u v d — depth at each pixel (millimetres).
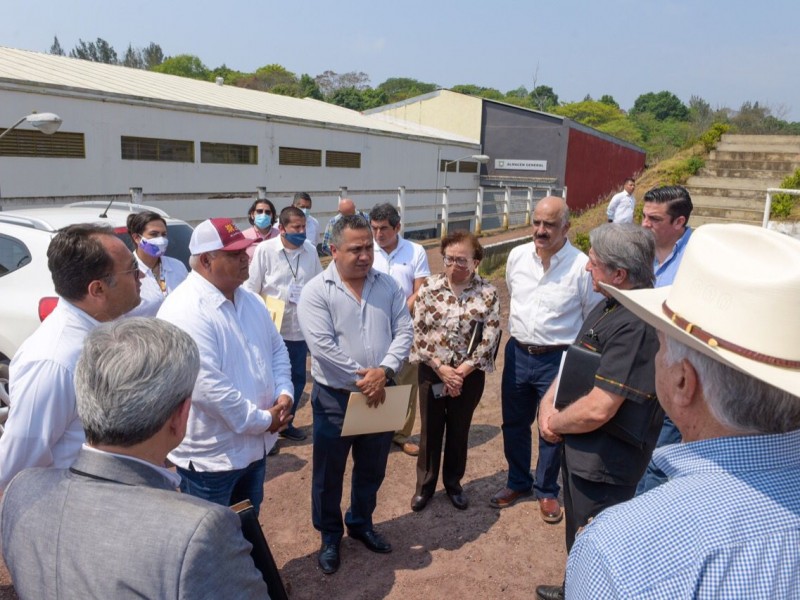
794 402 971
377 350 2980
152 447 1353
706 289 1077
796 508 928
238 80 68188
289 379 2795
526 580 3045
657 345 2205
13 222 4270
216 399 2316
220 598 1183
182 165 12219
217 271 2422
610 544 962
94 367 1297
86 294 2055
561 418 2412
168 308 2404
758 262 1049
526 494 3832
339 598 2896
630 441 2291
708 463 1006
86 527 1212
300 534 3420
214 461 2434
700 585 893
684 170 12562
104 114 10586
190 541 1162
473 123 26125
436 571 3102
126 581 1153
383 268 4449
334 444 3000
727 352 1024
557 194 23969
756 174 11852
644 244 2342
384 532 3438
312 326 2943
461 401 3541
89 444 1333
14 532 1290
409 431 4516
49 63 12094
